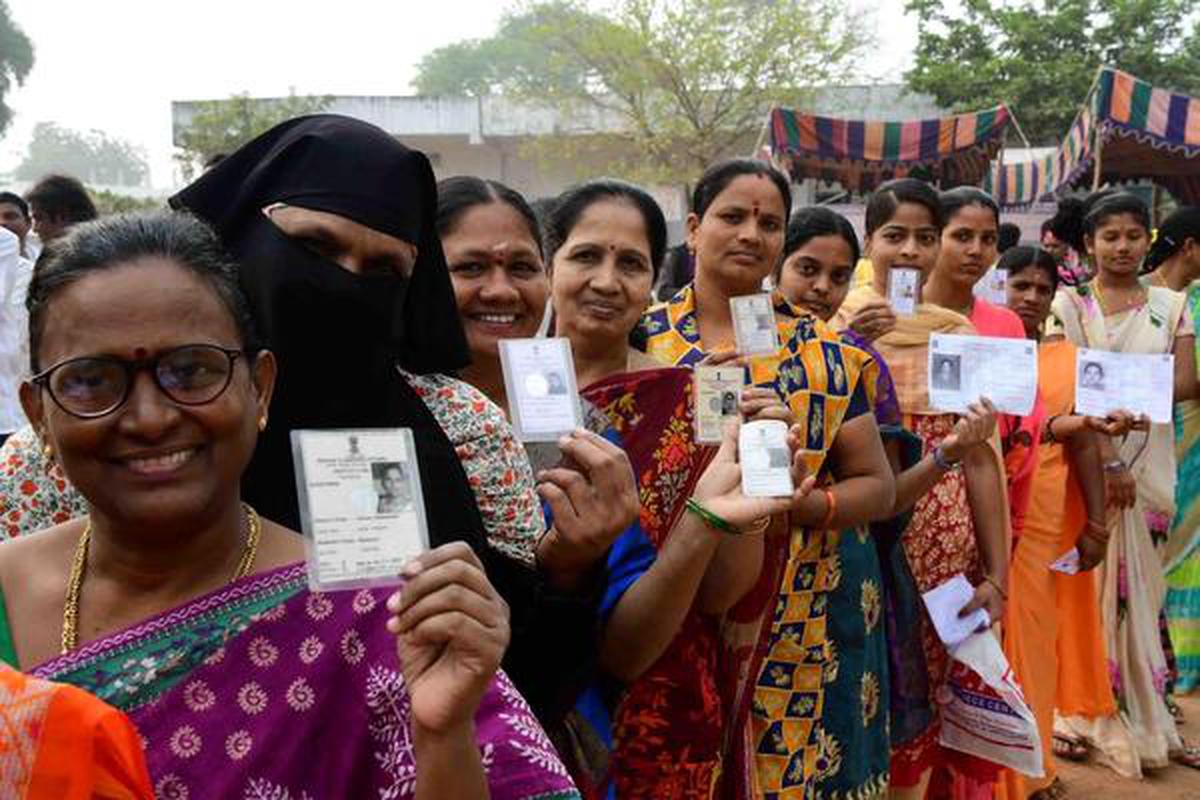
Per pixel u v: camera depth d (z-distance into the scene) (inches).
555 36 1044.5
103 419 51.4
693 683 97.7
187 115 1091.3
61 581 56.4
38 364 54.0
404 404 74.7
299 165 72.2
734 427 90.4
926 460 135.3
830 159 568.4
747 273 120.3
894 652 135.9
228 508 56.2
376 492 51.9
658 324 124.4
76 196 281.9
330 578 50.2
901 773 141.2
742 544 96.3
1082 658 195.8
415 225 74.3
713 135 1043.9
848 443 119.6
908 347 153.2
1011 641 169.3
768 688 113.2
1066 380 185.3
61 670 50.9
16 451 68.3
